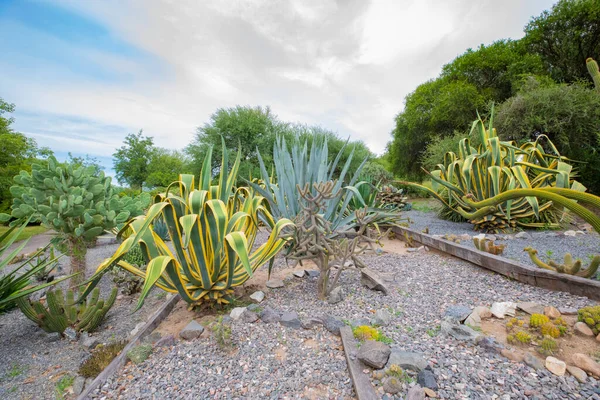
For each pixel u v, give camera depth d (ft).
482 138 16.56
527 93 31.07
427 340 5.64
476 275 9.25
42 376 5.86
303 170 13.02
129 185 87.15
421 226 18.49
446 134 50.72
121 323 8.05
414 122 55.42
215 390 4.75
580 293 6.90
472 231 16.60
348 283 9.29
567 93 28.12
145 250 6.94
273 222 8.35
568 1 43.70
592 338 5.17
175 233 6.77
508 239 13.74
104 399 4.72
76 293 9.64
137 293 10.50
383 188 22.33
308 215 7.76
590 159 28.73
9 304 8.80
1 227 29.78
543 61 48.96
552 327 5.25
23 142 43.78
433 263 10.99
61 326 7.32
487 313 6.48
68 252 9.66
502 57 47.57
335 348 5.71
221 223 6.48
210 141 53.88
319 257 8.02
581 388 4.06
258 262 7.89
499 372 4.54
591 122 27.14
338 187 12.71
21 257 17.11
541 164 14.87
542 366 4.56
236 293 8.79
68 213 8.83
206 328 6.77
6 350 6.91
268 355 5.59
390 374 4.46
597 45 42.91
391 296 8.00
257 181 17.07
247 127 53.21
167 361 5.59
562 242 12.46
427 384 4.29
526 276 8.10
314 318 6.69
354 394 4.43
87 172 10.16
